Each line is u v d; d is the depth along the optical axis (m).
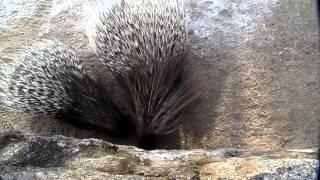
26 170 1.61
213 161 1.68
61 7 2.66
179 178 1.59
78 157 1.69
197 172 1.62
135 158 1.70
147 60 2.15
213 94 2.33
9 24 2.64
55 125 2.36
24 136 1.74
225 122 2.27
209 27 2.50
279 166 1.55
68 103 2.22
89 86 2.27
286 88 2.31
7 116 2.39
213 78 2.36
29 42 2.57
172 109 2.17
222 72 2.38
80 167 1.64
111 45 2.23
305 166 1.54
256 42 2.43
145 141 2.15
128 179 1.57
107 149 1.74
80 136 2.32
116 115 2.23
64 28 2.61
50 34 2.60
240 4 2.53
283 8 2.50
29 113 2.30
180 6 2.41
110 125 2.21
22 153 1.68
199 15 2.53
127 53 2.18
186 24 2.46
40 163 1.67
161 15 2.19
